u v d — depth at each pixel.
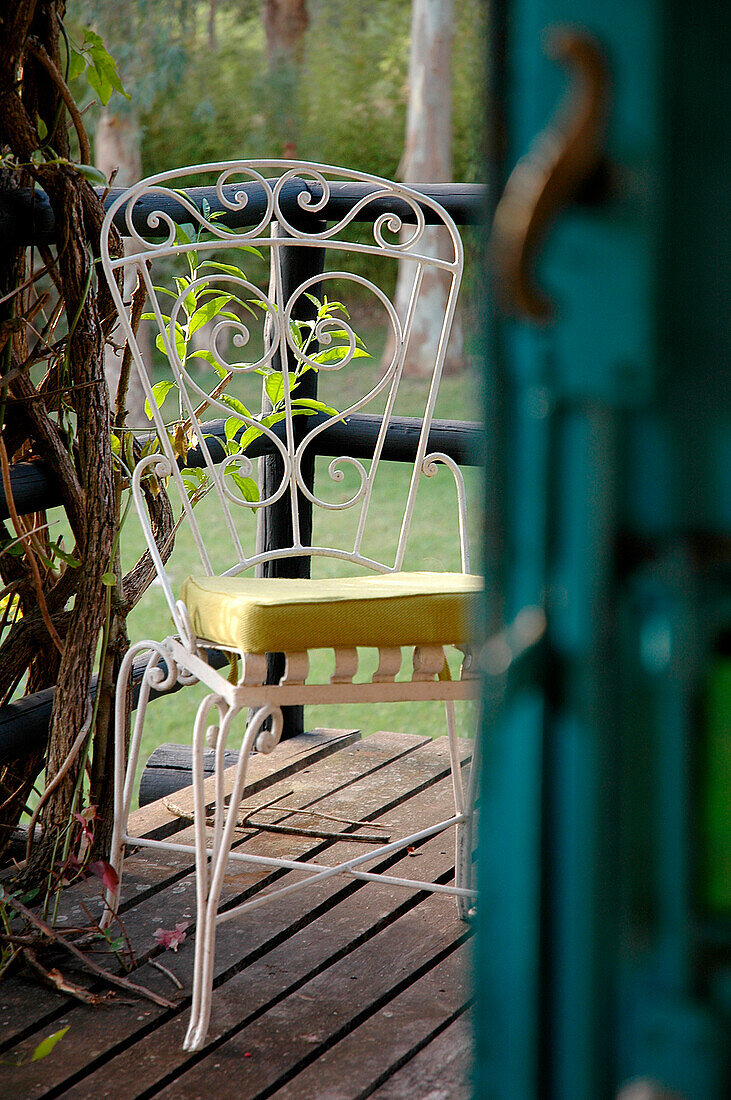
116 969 1.56
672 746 0.38
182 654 1.48
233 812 1.32
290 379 2.01
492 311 0.40
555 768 0.40
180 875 1.87
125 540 5.78
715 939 0.39
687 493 0.37
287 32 12.72
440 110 11.18
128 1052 1.35
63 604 1.94
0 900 1.55
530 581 0.40
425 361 10.71
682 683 0.38
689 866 0.39
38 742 1.87
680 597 0.38
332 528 6.27
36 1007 1.46
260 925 1.69
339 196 2.33
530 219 0.36
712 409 0.36
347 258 11.68
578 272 0.37
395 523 6.39
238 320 1.94
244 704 1.32
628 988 0.40
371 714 4.11
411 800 2.24
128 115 11.21
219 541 6.09
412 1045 1.37
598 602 0.38
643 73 0.35
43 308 1.87
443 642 1.40
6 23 1.60
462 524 1.81
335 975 1.54
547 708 0.40
